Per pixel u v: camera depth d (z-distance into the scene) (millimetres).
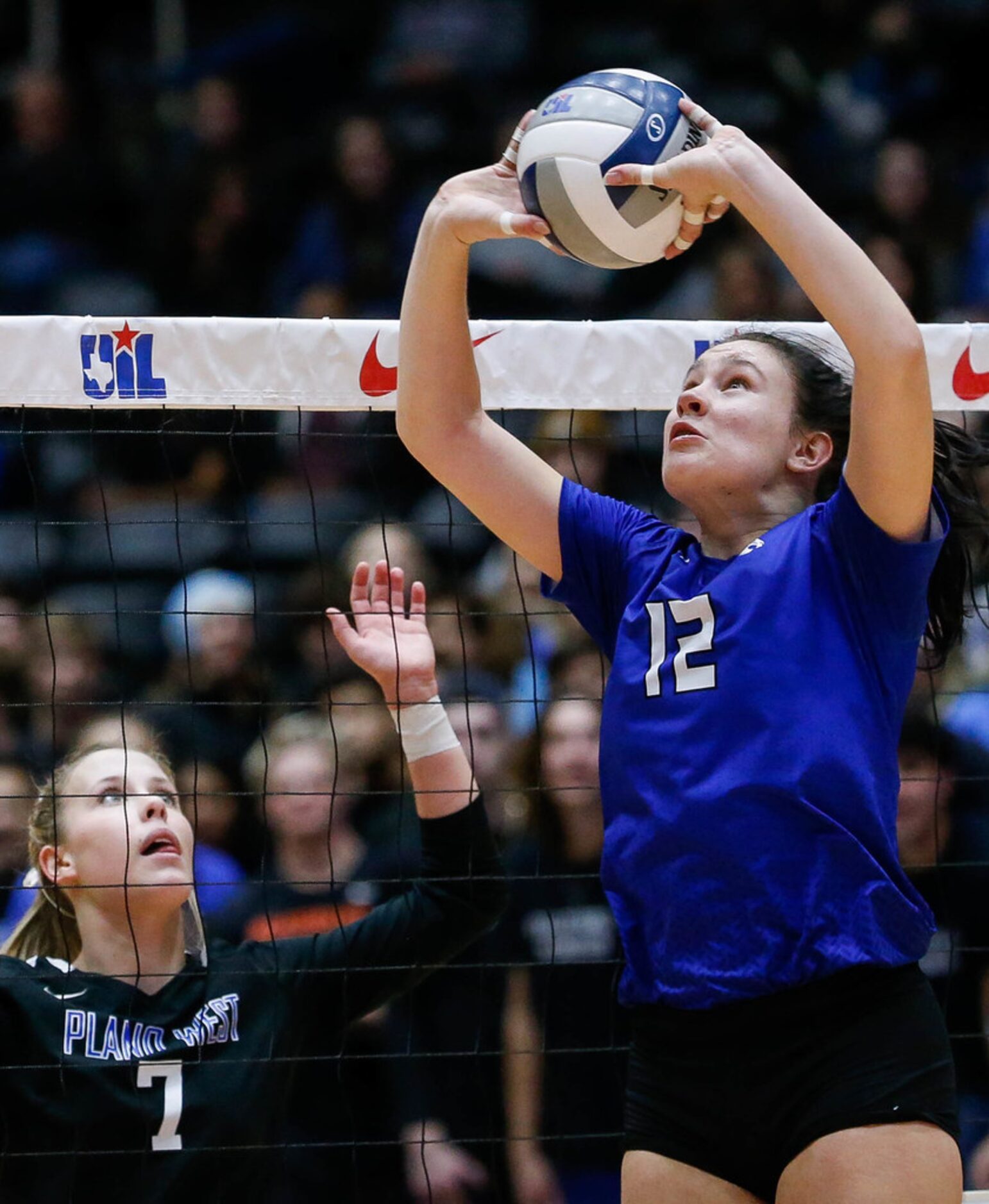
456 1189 16156
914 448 9117
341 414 28797
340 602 23656
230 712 23156
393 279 33531
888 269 33125
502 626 22719
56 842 12203
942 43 39438
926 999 9289
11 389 12453
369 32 40438
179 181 35781
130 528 28484
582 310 33656
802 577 9594
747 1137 9219
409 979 12609
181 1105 11773
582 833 17094
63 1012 11914
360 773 19547
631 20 40562
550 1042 16328
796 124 37969
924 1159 8766
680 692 9562
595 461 26656
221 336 12586
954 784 17984
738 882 9086
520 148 10352
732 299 31438
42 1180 11578
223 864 18422
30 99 37375
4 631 23453
